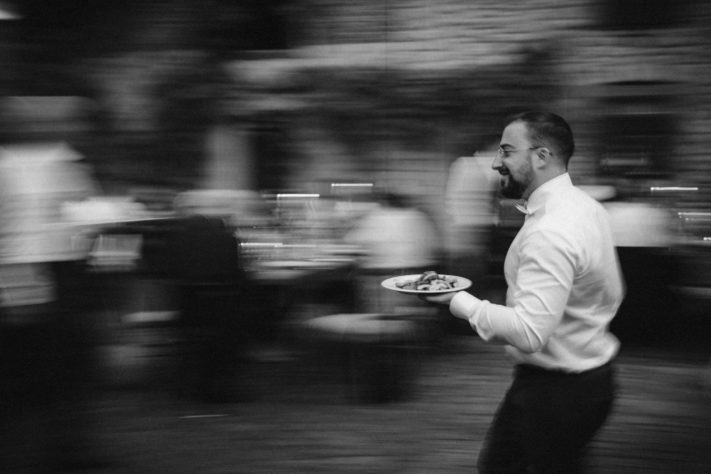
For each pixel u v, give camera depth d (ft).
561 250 7.70
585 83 25.52
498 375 17.60
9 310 15.85
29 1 28.71
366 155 27.30
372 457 13.35
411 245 18.17
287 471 12.79
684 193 21.98
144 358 17.70
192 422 14.97
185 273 16.25
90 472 12.84
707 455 13.33
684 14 25.02
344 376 16.92
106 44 29.35
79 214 17.30
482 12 26.21
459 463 13.10
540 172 8.25
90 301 17.58
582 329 8.11
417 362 18.01
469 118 26.55
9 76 28.68
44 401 15.85
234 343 16.43
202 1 28.89
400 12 26.81
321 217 21.16
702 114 24.27
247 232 20.31
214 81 28.78
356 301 18.20
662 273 19.21
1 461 13.10
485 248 21.47
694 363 18.22
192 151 28.84
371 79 27.04
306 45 27.99
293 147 28.12
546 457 8.29
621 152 24.08
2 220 15.66
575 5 25.66
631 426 14.65
